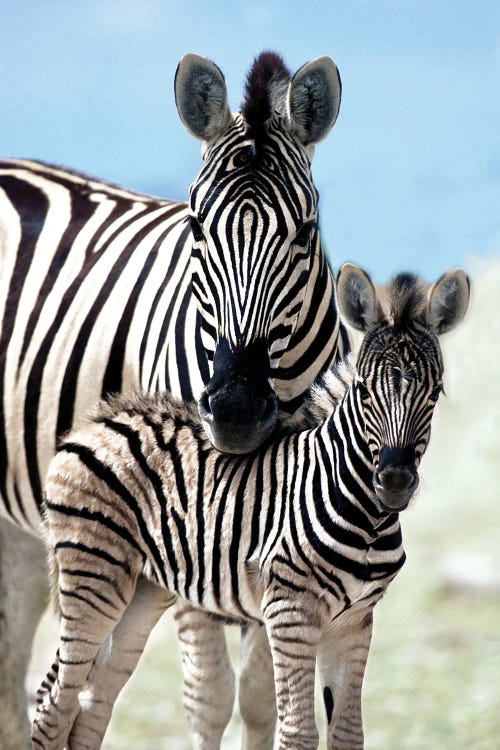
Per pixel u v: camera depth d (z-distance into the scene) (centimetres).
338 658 936
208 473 941
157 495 955
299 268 949
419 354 858
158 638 2138
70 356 1084
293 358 997
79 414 1073
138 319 1055
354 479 887
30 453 1105
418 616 2169
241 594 938
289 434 949
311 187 960
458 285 881
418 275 895
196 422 959
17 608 1192
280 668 903
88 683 1009
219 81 956
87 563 962
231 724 1557
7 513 1152
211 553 936
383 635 2073
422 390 852
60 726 984
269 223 927
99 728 1011
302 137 974
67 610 972
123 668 1013
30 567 1191
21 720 1199
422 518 2689
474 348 2981
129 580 973
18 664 1202
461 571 2320
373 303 880
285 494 916
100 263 1112
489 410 2945
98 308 1087
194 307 1006
